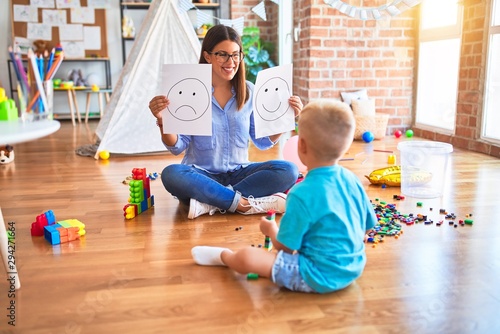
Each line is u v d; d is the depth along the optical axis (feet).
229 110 6.37
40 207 6.70
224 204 6.11
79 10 18.07
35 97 4.05
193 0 17.84
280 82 6.09
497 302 3.91
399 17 13.12
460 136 11.39
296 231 3.84
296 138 8.36
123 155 10.58
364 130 12.42
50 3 17.84
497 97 10.21
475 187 7.54
